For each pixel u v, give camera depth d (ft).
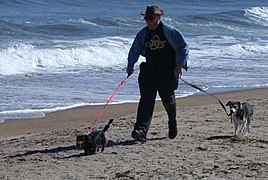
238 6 180.14
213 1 183.21
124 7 154.51
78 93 52.90
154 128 34.96
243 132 32.50
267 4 190.60
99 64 71.41
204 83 60.13
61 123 41.73
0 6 133.18
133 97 52.03
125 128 35.91
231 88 57.98
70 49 72.64
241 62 76.84
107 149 29.43
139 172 24.12
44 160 27.61
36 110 45.70
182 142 30.78
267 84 60.85
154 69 30.32
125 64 72.18
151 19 29.32
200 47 88.43
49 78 60.44
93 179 23.36
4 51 67.46
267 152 27.94
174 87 30.81
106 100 50.26
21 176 24.47
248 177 22.63
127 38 86.22
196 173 23.52
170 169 24.54
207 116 40.14
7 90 53.06
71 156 28.19
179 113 41.57
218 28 119.85
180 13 144.25
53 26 95.81
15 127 40.32
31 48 71.05
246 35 110.52
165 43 29.81
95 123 38.47
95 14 132.98
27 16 119.44
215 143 30.32
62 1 147.54
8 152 30.32
